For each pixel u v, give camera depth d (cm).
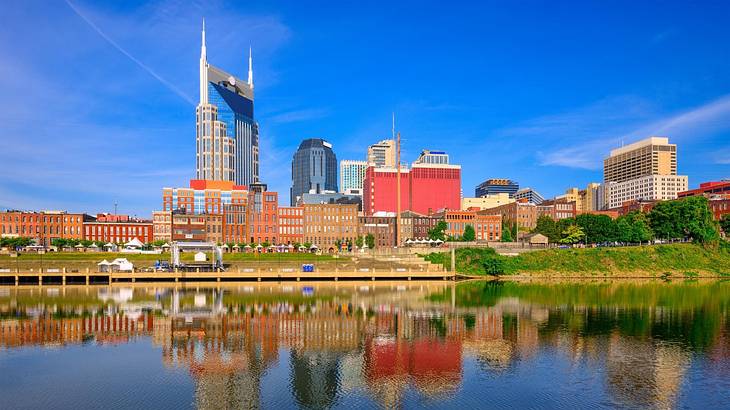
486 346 6281
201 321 8069
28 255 17712
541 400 4356
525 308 9319
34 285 13875
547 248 17988
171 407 4262
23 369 5347
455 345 6347
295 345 6391
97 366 5444
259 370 5297
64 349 6212
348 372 5219
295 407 4256
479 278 15962
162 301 10512
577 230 19662
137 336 6962
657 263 16762
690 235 18350
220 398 4469
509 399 4388
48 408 4241
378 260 17362
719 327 7369
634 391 4562
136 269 15425
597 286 13512
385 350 6116
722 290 12338
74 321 8094
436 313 8794
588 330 7212
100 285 13938
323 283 14525
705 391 4553
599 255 17025
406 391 4619
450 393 4553
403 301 10425
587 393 4519
